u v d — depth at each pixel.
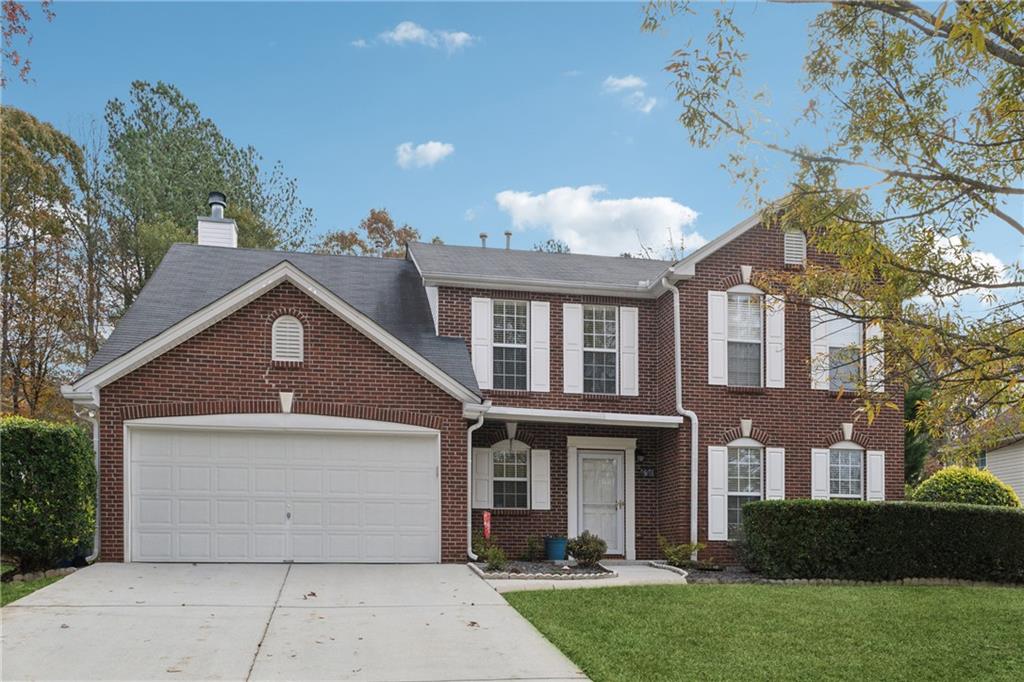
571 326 20.14
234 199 37.62
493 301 19.91
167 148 35.97
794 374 19.77
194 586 13.66
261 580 14.39
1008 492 20.64
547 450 19.52
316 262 21.41
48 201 31.34
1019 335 10.15
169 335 15.98
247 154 38.78
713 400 19.28
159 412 15.97
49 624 11.04
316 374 16.72
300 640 10.68
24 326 30.56
